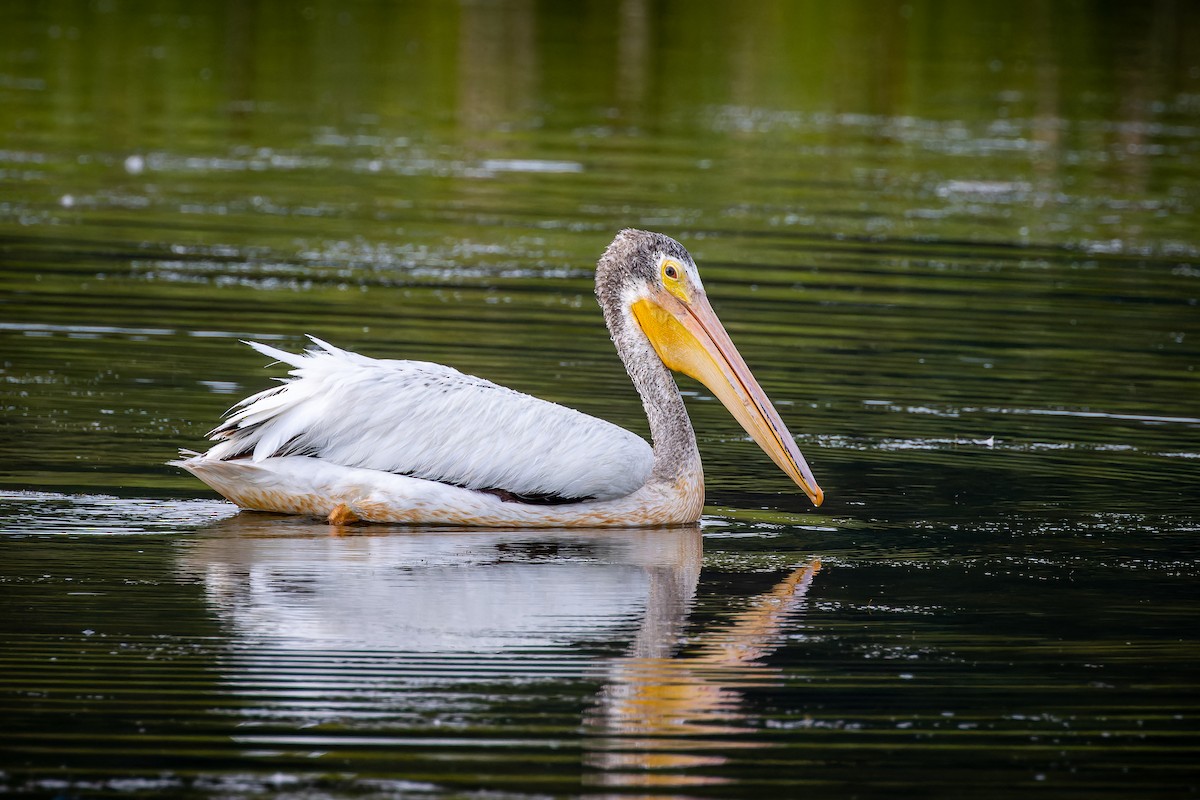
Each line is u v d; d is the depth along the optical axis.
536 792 7.07
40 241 20.77
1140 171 30.00
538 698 8.11
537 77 37.97
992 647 9.03
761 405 12.16
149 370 15.01
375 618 9.24
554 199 25.53
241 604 9.40
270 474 11.32
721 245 22.48
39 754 7.30
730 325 17.98
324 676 8.31
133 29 41.31
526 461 11.39
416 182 26.50
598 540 11.17
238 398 14.19
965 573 10.48
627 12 47.94
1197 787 7.31
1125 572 10.52
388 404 11.36
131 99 32.78
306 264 20.27
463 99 34.94
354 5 47.16
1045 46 44.19
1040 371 16.45
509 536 11.21
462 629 9.09
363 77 36.91
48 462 12.23
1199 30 47.16
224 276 19.33
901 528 11.53
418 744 7.51
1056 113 35.56
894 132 33.16
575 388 14.94
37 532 10.66
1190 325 18.77
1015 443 13.84
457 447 11.35
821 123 33.94
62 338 16.06
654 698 8.16
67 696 7.95
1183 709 8.19
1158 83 39.44
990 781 7.34
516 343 16.62
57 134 28.98
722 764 7.42
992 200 26.95
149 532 10.86
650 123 33.34
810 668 8.65
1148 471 13.10
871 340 17.55
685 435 11.82
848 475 12.86
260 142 29.47
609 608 9.59
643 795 7.07
